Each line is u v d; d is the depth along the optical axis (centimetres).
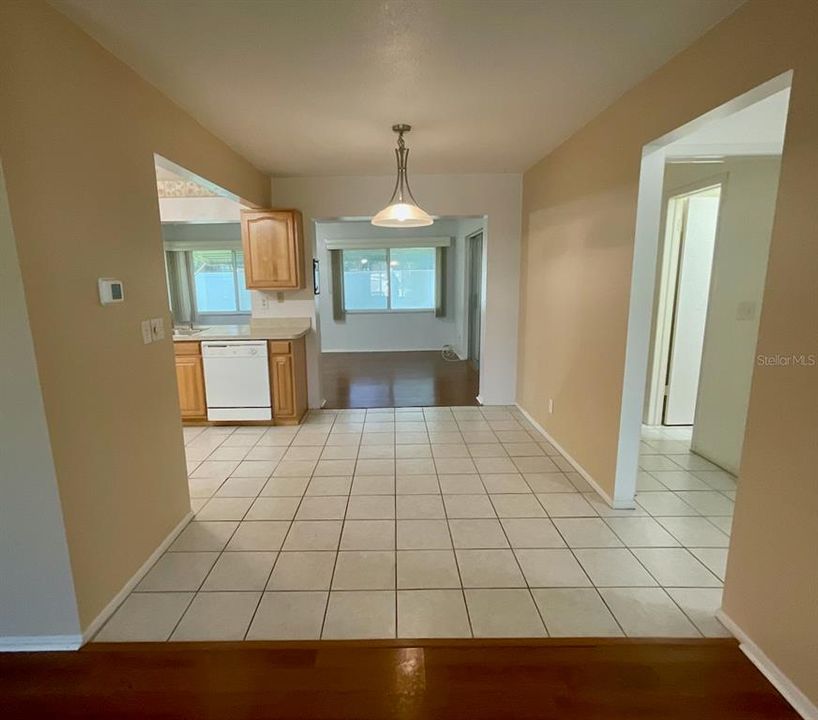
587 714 142
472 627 178
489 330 470
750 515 162
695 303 391
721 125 247
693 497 282
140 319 210
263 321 465
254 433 404
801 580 141
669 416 409
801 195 138
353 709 144
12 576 163
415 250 795
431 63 206
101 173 182
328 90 232
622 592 197
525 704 146
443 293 791
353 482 306
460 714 142
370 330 806
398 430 409
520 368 464
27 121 145
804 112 136
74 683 154
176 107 247
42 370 151
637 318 246
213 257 793
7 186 138
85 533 172
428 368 666
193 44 184
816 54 132
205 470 326
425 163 391
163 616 184
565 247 334
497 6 162
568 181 324
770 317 150
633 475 265
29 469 155
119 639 172
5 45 137
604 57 202
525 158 378
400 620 181
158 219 227
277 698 148
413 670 158
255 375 413
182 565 217
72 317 165
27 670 159
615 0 159
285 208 434
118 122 194
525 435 393
